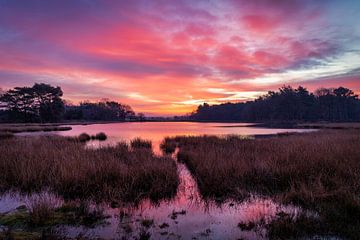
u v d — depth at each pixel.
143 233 4.26
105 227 4.59
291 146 11.25
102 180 7.14
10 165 8.33
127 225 4.70
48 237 4.02
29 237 4.04
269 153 10.47
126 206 5.72
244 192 6.58
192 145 15.66
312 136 18.94
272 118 98.69
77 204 5.68
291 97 92.38
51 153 9.87
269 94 115.25
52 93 75.25
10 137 23.50
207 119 155.12
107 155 10.32
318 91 106.69
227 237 4.26
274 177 7.34
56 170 7.65
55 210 5.25
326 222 4.63
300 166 7.82
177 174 8.12
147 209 5.57
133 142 17.66
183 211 5.46
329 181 6.68
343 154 9.16
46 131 38.16
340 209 5.06
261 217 5.06
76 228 4.51
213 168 8.21
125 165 8.61
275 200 6.02
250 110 115.94
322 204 5.33
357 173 6.85
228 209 5.58
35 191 6.59
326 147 10.42
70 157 8.98
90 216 4.99
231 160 9.07
